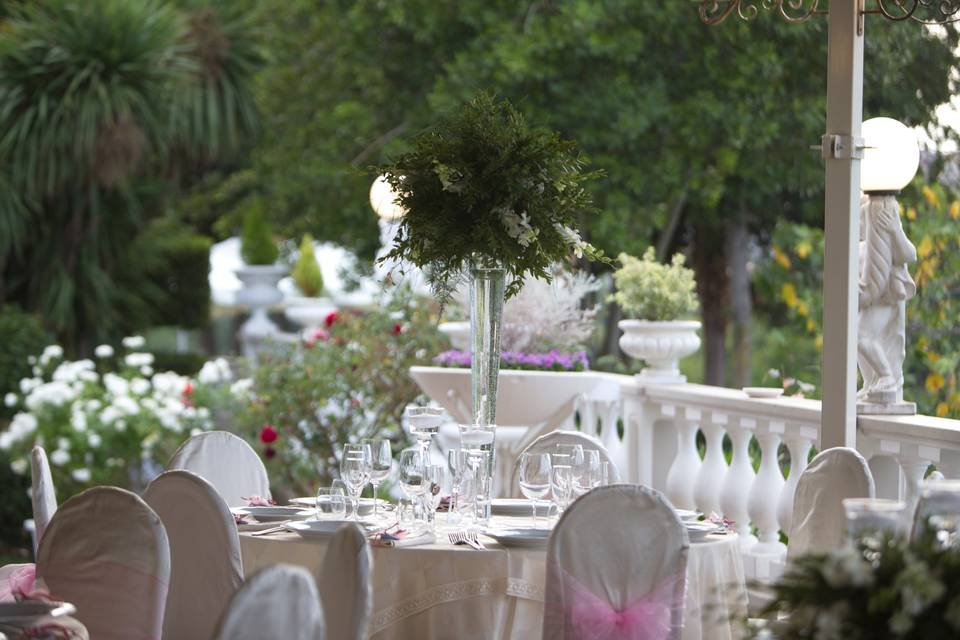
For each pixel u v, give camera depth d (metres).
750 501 7.36
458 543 5.09
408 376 11.09
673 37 13.65
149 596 4.62
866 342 6.57
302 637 3.35
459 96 14.16
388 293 11.27
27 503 12.38
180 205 23.69
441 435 10.47
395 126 16.66
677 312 8.66
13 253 18.88
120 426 12.08
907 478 6.29
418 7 15.22
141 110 17.73
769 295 14.59
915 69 9.29
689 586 5.05
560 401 8.72
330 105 17.58
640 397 8.68
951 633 3.01
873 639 3.07
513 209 5.56
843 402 6.31
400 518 5.59
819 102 12.73
